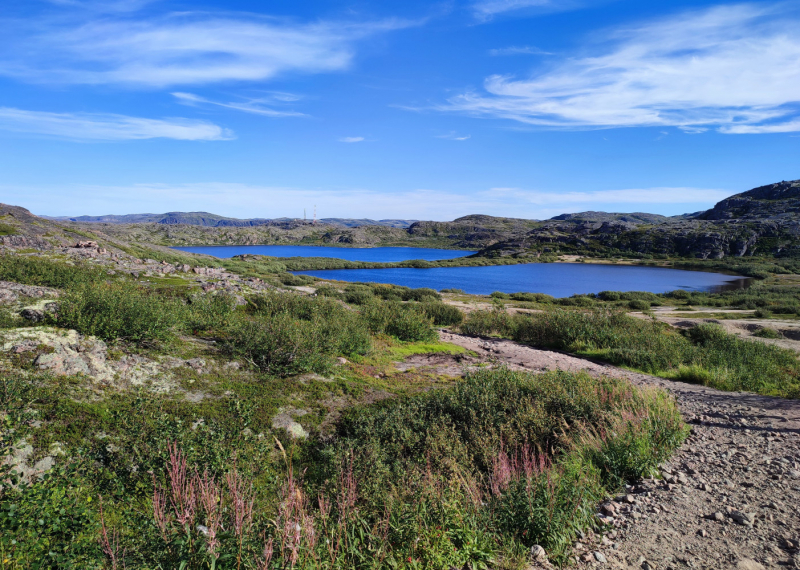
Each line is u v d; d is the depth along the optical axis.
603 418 6.82
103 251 25.73
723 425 7.76
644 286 82.00
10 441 4.04
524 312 33.56
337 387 9.09
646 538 4.12
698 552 3.82
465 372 11.70
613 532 4.27
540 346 17.94
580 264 146.12
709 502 4.79
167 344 8.96
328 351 10.74
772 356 15.03
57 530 3.49
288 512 3.32
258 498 4.84
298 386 8.71
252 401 7.39
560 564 3.72
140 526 3.56
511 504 4.38
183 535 3.18
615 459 5.80
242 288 18.23
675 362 13.93
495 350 15.57
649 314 38.19
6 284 10.52
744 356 14.75
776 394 10.59
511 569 3.61
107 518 4.07
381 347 14.05
